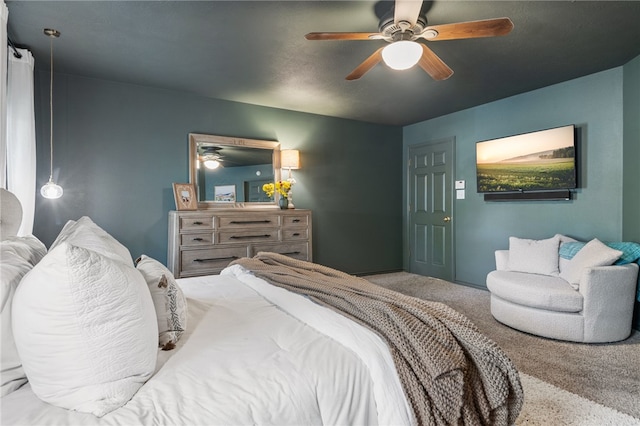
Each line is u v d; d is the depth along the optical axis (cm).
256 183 448
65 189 341
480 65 322
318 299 163
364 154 545
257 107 451
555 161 372
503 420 125
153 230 386
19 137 274
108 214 362
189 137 402
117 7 225
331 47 283
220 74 342
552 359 248
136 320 96
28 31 256
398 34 214
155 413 87
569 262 319
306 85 374
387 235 570
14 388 94
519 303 300
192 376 102
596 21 244
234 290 198
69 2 219
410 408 111
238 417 90
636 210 308
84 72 338
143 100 379
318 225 505
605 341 273
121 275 95
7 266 100
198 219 367
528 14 235
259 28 252
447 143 503
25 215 276
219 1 218
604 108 341
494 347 126
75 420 83
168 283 129
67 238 140
